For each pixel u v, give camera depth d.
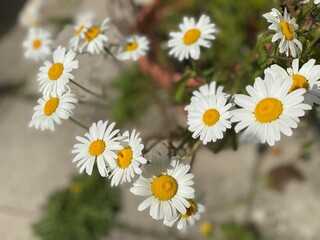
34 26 0.42
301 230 0.36
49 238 0.40
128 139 0.21
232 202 0.38
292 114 0.18
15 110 0.49
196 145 0.24
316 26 0.22
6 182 0.44
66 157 0.44
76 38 0.28
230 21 0.39
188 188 0.20
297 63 0.20
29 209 0.42
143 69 0.41
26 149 0.46
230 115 0.20
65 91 0.25
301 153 0.39
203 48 0.35
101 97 0.31
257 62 0.27
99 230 0.39
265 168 0.39
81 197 0.41
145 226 0.39
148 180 0.21
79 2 0.50
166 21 0.42
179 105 0.36
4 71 0.53
